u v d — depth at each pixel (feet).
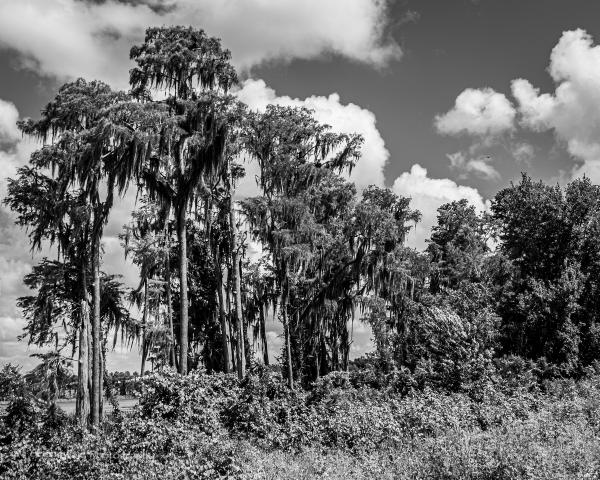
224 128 71.41
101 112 65.77
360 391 72.74
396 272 95.30
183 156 71.82
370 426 48.39
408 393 69.92
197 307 101.81
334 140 95.14
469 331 75.92
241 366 86.58
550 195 113.29
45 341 70.54
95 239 67.97
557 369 90.43
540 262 109.81
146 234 85.71
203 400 49.42
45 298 70.08
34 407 42.11
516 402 57.41
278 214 89.45
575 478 29.12
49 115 69.72
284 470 36.01
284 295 93.86
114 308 79.15
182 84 75.66
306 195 90.53
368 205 96.43
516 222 117.08
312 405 56.03
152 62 74.59
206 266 103.09
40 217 68.90
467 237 126.41
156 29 77.61
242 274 96.99
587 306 104.99
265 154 90.38
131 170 65.87
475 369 70.64
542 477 29.14
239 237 92.38
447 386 70.64
